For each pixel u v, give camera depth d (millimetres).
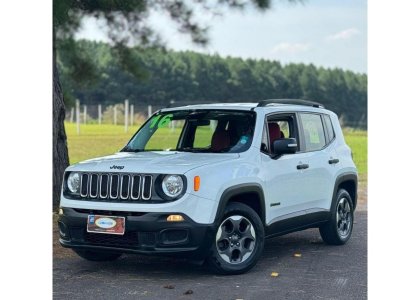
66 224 7289
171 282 7074
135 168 7070
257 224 7434
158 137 8438
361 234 10297
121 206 6969
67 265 7930
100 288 6844
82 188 7277
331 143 9195
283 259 8273
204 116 8258
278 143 7707
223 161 7344
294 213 8219
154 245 6855
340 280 7219
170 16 13859
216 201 7031
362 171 20688
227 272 7277
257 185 7520
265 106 8258
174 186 6891
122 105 32312
